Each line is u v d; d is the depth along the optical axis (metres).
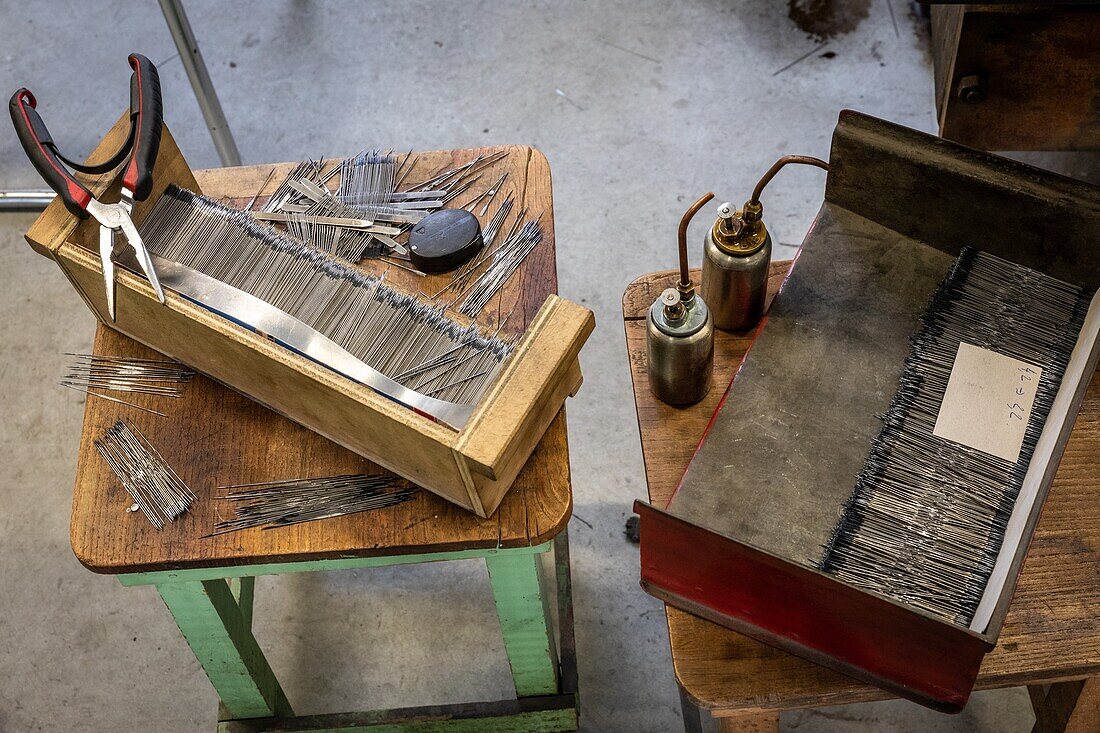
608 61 2.90
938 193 1.36
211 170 1.65
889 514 1.25
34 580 2.23
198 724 2.07
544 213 1.59
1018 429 1.30
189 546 1.35
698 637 1.31
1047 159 2.19
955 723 1.96
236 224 1.44
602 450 2.34
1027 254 1.37
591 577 2.19
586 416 2.38
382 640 2.14
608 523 2.25
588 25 2.96
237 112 2.89
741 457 1.30
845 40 2.86
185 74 2.97
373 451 1.36
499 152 1.66
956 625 1.04
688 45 2.90
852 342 1.38
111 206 1.35
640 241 2.60
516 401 1.21
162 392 1.47
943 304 1.38
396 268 1.54
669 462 1.40
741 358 1.46
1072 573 1.27
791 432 1.32
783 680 1.28
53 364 2.51
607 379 2.43
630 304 1.52
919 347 1.35
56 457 2.38
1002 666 1.22
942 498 1.26
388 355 1.32
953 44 1.44
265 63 2.97
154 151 1.38
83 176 1.39
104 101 2.94
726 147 2.72
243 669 1.74
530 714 1.89
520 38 2.96
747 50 2.88
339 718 1.89
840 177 1.42
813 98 2.78
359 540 1.34
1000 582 1.13
